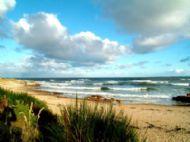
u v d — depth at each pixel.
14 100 4.89
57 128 2.99
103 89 41.22
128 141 2.75
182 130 8.72
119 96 27.98
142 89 39.56
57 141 2.83
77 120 2.88
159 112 13.72
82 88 44.59
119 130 2.81
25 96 5.77
